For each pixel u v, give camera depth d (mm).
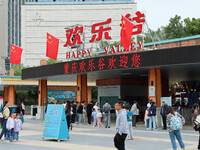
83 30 27094
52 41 27359
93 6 116625
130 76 29750
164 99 20703
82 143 12906
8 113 14367
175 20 45312
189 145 11969
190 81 37062
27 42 116625
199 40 23219
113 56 21312
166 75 27984
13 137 13711
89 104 24266
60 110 14078
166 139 14117
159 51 19000
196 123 10719
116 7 115000
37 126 22094
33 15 117625
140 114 29125
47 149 11227
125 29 21656
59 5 117688
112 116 31719
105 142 13172
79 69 23891
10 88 43000
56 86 48875
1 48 129750
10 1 136875
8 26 133750
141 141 13406
